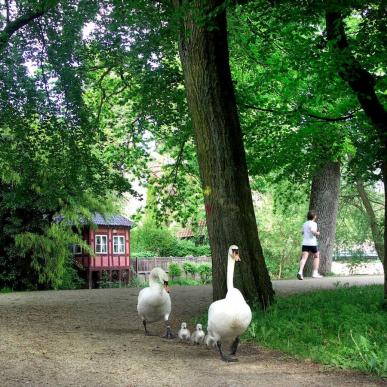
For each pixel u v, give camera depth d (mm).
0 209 26281
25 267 27469
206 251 50000
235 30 16234
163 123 18859
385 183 12070
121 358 8000
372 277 23594
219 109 12375
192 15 11656
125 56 18281
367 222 35750
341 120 15492
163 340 9836
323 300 12828
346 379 6957
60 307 14641
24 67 17562
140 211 21125
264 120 16406
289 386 6586
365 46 11516
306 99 15156
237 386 6539
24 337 9492
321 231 25812
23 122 18203
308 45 12164
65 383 6477
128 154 20922
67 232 28062
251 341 9492
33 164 19531
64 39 17859
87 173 19375
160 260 44031
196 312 13312
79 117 18609
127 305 15039
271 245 39031
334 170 25828
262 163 17375
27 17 16719
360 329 9195
